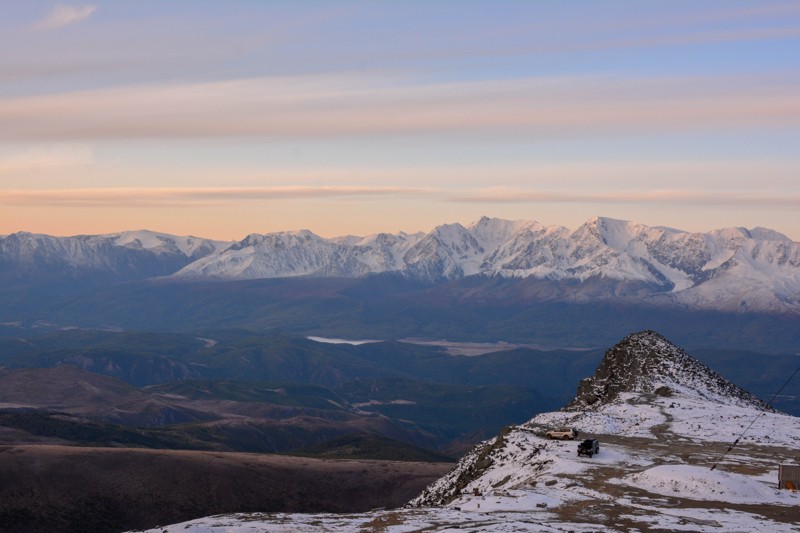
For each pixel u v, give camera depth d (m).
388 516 73.56
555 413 141.25
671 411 133.62
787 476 84.31
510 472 100.75
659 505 76.50
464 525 67.94
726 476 83.19
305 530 68.38
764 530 67.88
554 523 69.12
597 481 86.62
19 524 155.50
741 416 131.00
